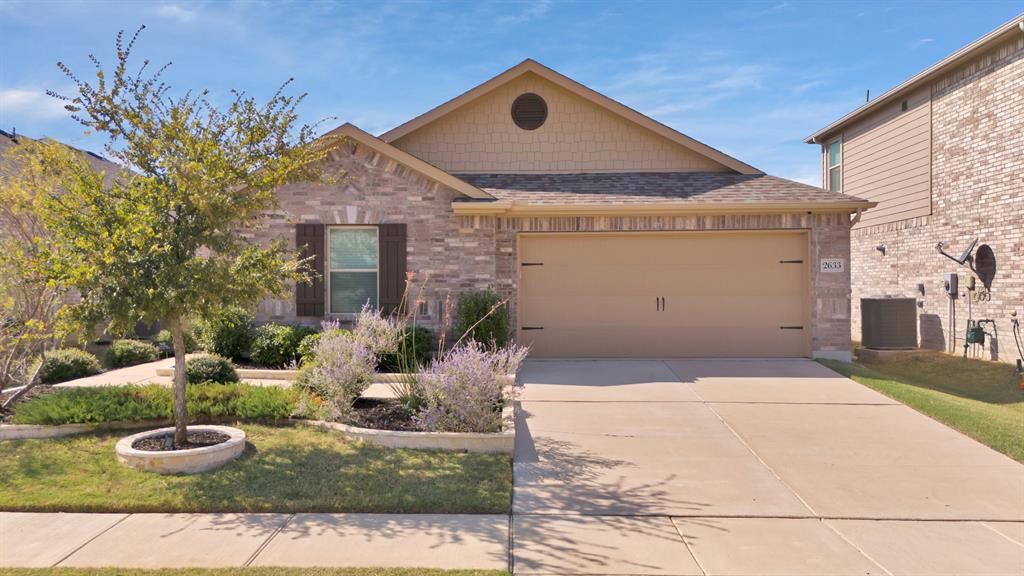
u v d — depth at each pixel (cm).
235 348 1200
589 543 506
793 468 682
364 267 1295
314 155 738
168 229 657
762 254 1298
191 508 565
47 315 834
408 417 827
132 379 1097
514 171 1491
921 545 508
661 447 749
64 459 666
